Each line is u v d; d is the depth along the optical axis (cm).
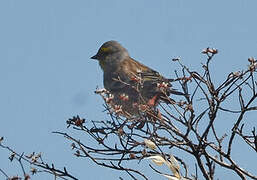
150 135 1055
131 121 1075
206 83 1027
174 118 1055
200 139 1046
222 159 1101
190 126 1041
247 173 1070
